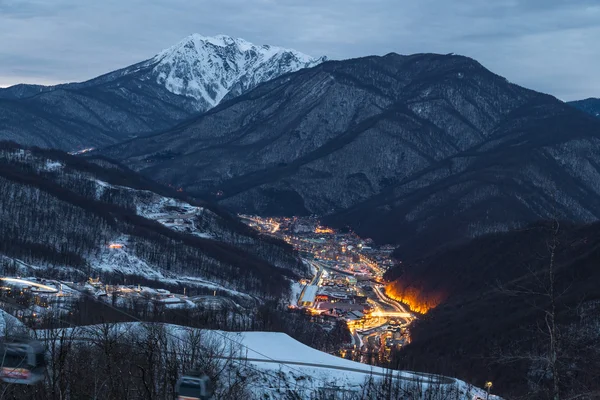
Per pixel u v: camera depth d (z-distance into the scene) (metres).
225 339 154.12
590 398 63.41
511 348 167.12
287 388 140.62
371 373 151.75
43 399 92.94
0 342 67.12
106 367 103.81
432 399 141.88
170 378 104.94
